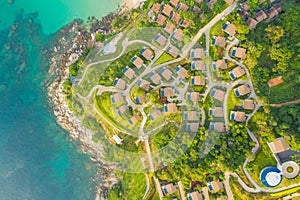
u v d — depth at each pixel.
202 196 53.09
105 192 59.69
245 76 54.16
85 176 61.31
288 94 52.03
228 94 54.59
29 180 62.41
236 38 54.84
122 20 60.06
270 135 50.22
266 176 49.72
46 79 62.34
